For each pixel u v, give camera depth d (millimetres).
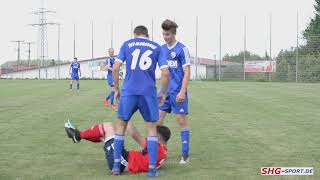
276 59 58594
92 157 8953
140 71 7582
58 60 74562
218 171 7863
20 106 19422
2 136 11414
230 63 62469
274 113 16922
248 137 11445
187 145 8602
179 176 7512
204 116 15945
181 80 8727
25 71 80938
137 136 8375
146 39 7742
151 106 7570
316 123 14078
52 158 8859
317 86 40281
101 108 18688
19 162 8500
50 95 26844
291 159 8828
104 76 72250
